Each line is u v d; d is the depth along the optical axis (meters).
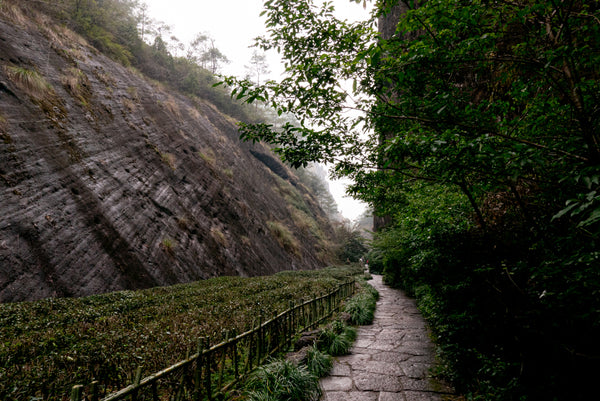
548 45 2.00
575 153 1.82
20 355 3.83
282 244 29.84
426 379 4.29
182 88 38.41
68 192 11.62
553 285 1.97
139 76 27.92
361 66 2.63
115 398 2.13
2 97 11.29
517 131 2.27
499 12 2.00
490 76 2.94
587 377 1.92
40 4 21.41
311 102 2.92
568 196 1.89
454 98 2.11
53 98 13.82
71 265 10.02
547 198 2.09
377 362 5.01
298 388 3.52
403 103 2.31
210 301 9.05
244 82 2.71
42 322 5.92
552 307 1.95
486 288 3.27
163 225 15.86
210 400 3.12
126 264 12.12
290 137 2.96
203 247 17.77
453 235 3.68
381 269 30.81
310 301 6.66
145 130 20.11
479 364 3.48
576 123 2.01
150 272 12.98
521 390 2.33
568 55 1.70
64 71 16.33
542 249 2.29
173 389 2.99
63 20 23.02
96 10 28.12
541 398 2.17
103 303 8.73
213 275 16.89
